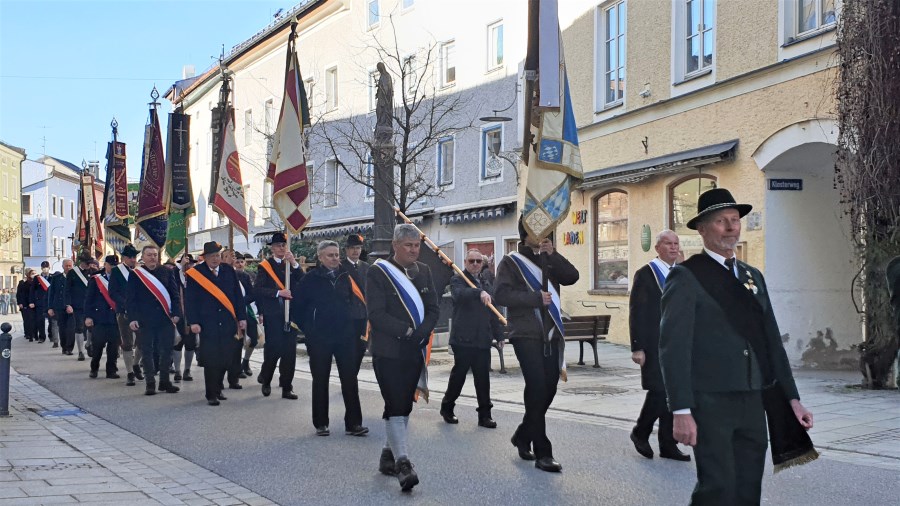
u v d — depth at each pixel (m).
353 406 8.88
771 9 14.35
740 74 14.96
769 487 6.49
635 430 7.64
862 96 11.18
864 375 11.71
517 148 22.52
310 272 8.93
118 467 7.32
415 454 7.79
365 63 31.25
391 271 6.73
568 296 20.25
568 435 8.66
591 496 6.27
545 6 8.38
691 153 16.05
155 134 18.47
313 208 34.84
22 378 14.31
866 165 11.20
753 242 14.70
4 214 65.25
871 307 11.54
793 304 14.46
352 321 8.88
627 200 18.39
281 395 12.09
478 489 6.51
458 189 26.52
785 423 4.38
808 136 13.40
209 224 46.34
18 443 8.31
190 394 12.22
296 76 13.20
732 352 4.29
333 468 7.30
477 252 9.91
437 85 27.38
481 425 9.27
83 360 17.59
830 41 13.17
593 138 19.48
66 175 76.81
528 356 7.09
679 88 16.70
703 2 16.28
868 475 6.83
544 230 7.82
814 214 14.66
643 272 7.52
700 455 4.30
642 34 17.86
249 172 40.38
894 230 11.14
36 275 23.42
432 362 16.12
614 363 15.41
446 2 27.02
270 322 11.84
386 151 16.44
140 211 18.47
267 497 6.34
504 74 24.61
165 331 12.33
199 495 6.36
